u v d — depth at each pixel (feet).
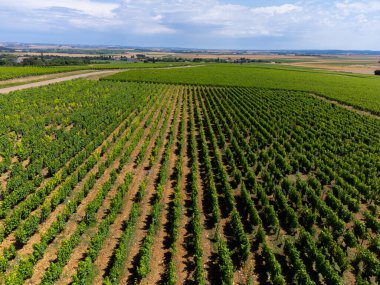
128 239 71.46
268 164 121.19
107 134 141.08
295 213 82.58
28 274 58.70
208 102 225.97
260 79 403.34
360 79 455.63
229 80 378.53
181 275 62.80
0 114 158.20
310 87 332.60
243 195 90.48
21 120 158.30
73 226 76.48
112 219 76.13
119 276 61.05
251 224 81.71
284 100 248.52
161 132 148.25
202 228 79.25
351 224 86.48
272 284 62.69
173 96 257.75
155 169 111.34
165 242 72.33
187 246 71.67
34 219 72.02
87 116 163.63
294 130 167.53
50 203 83.35
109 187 92.99
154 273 62.85
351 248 76.54
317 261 65.16
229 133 149.69
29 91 223.10
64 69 412.16
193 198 85.87
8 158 104.53
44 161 109.91
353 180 106.42
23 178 94.89
